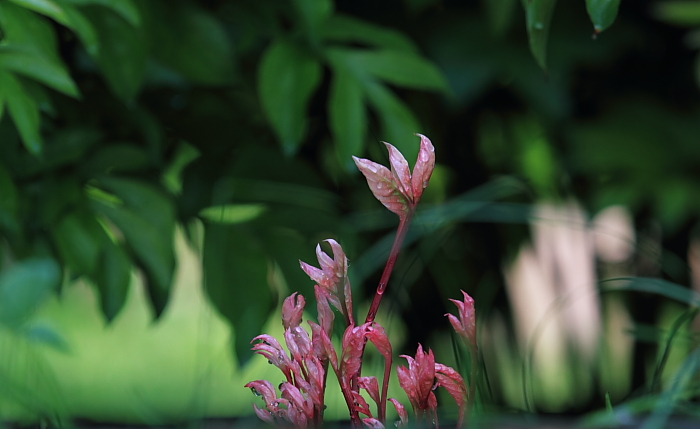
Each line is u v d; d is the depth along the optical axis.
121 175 2.52
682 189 2.98
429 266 3.06
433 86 2.41
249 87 2.83
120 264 2.24
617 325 3.45
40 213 2.21
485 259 3.31
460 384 1.64
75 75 2.50
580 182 3.41
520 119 3.33
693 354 1.82
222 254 2.46
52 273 1.79
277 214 2.62
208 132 2.77
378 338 1.63
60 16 1.96
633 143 3.06
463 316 1.64
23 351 1.84
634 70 3.23
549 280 3.54
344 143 2.31
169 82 2.65
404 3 2.97
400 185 1.63
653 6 3.10
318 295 1.64
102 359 6.17
